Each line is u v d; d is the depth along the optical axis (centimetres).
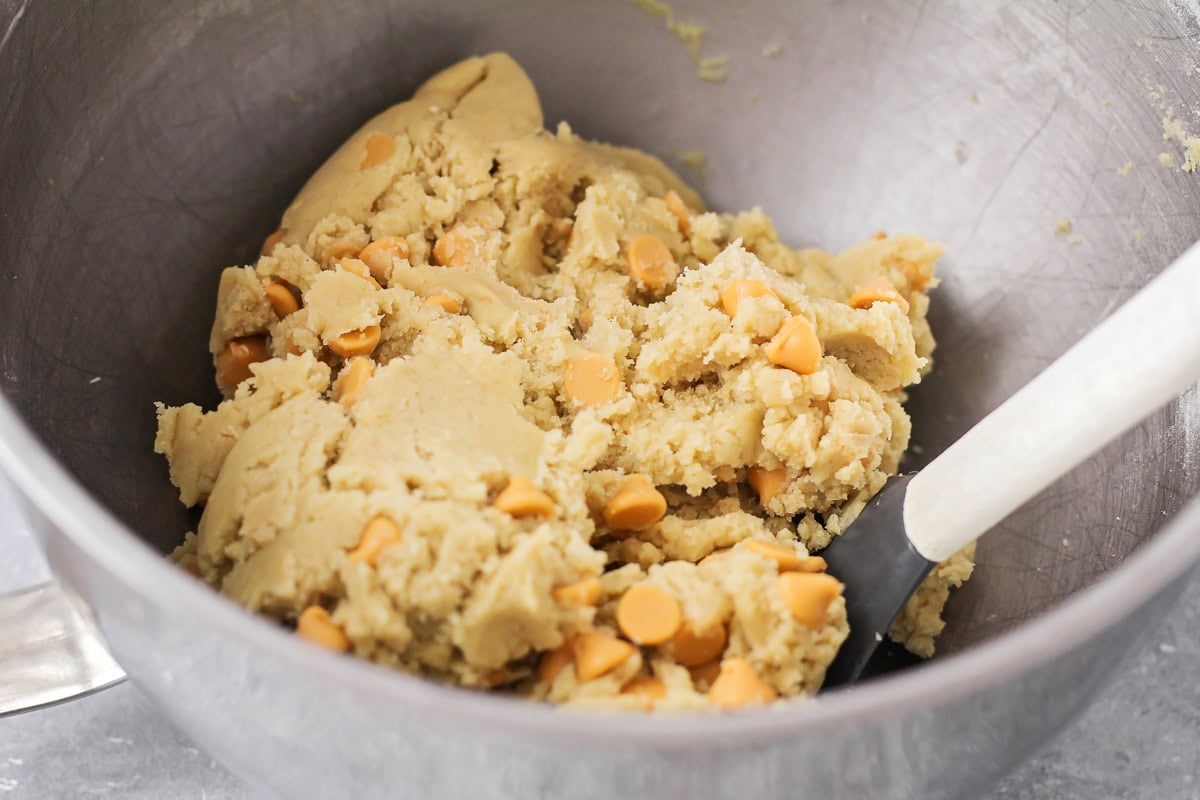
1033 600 33
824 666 29
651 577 29
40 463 25
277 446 30
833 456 32
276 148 36
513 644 28
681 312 33
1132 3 32
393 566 27
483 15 37
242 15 34
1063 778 32
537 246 36
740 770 24
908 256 36
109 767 31
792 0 36
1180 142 32
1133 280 34
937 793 27
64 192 32
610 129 39
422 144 36
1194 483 30
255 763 27
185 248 35
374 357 33
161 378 34
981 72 35
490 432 30
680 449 32
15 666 30
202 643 24
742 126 38
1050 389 27
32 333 31
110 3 32
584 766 23
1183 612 34
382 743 24
